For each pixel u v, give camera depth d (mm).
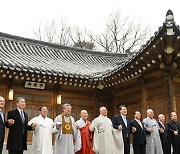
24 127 6773
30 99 12500
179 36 9039
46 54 16938
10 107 11797
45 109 7398
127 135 7590
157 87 11352
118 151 7422
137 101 12500
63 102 13344
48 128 7270
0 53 13914
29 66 11164
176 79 10891
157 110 11203
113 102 14031
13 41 16781
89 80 12656
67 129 7234
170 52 9602
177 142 8164
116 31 31391
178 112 10766
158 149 7770
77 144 7379
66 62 16328
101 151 7359
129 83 12867
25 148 6734
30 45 17266
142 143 7633
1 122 6367
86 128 7707
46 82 12547
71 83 12578
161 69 10719
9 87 11867
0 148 6348
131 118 12797
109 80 12453
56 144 7211
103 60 18719
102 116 7688
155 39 9320
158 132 7941
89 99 14023
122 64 11141
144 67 10797
